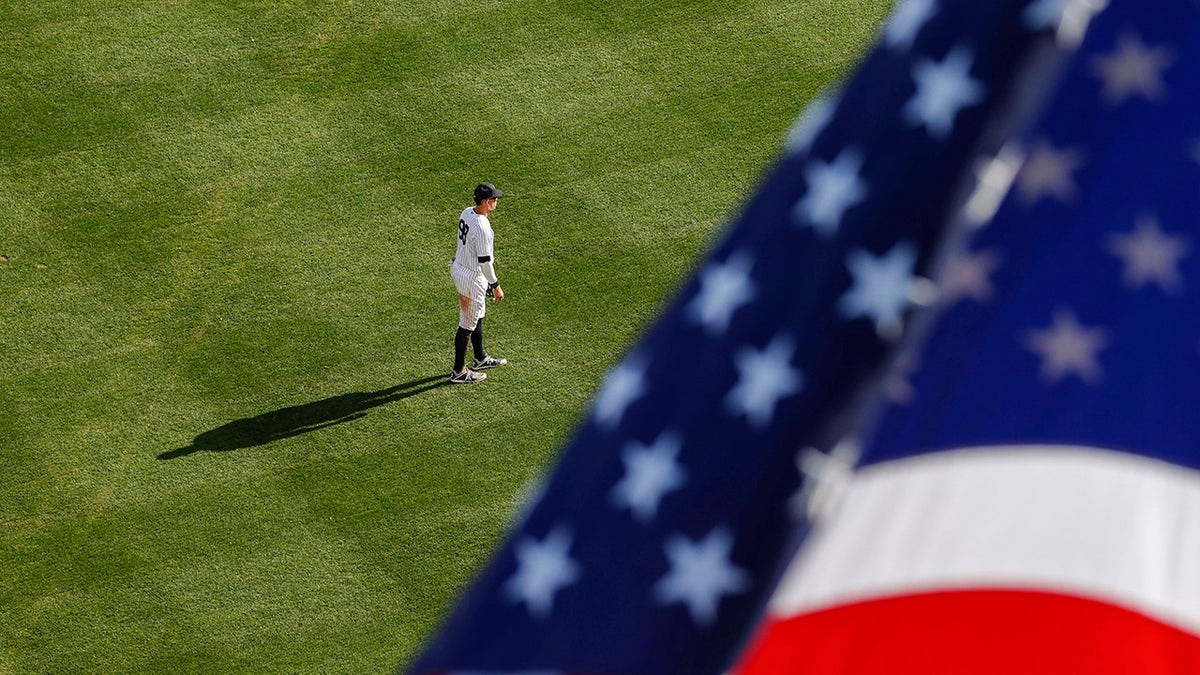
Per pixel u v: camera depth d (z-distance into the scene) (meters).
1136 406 11.46
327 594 40.75
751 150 54.03
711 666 12.82
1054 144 11.73
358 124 55.41
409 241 51.38
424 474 43.97
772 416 12.83
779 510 12.71
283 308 49.16
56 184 53.53
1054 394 11.55
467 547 41.94
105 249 51.28
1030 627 11.10
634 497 13.11
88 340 48.28
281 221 52.09
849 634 11.32
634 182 53.00
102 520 42.75
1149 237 11.55
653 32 58.41
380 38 58.50
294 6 59.84
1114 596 11.05
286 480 43.78
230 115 55.91
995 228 11.77
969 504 11.42
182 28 59.12
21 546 42.06
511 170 53.50
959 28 12.52
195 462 44.38
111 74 57.34
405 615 40.22
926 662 11.23
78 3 60.06
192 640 39.59
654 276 49.81
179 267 50.59
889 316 12.61
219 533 42.34
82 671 38.84
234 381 46.91
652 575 13.01
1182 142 11.58
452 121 55.34
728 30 58.41
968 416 11.62
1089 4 11.74
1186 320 11.49
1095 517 11.26
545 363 47.28
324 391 46.53
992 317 11.70
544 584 13.23
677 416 13.08
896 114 12.71
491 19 59.12
